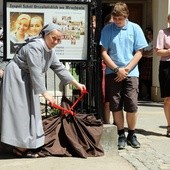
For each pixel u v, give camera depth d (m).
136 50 7.03
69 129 6.45
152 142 7.61
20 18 6.69
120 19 6.90
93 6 6.92
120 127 7.12
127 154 6.74
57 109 6.81
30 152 6.36
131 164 6.20
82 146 6.43
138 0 14.27
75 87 6.94
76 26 6.79
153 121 9.59
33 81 6.10
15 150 6.43
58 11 6.74
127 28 7.02
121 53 6.98
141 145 7.36
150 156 6.68
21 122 6.13
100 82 6.96
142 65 13.16
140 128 8.80
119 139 7.10
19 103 6.13
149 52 12.91
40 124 6.29
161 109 11.34
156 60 12.63
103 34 7.01
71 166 5.98
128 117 7.09
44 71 6.31
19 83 6.15
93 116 6.64
